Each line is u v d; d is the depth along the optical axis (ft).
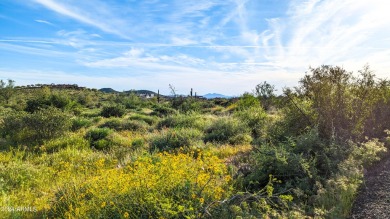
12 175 22.66
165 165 16.07
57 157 29.32
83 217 13.58
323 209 13.50
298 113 26.50
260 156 19.08
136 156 25.21
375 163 19.27
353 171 16.37
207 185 14.88
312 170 17.34
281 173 17.81
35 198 17.78
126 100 114.62
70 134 41.29
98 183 16.08
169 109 79.97
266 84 63.41
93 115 74.28
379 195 14.61
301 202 14.70
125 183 14.48
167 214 12.47
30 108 83.61
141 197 13.64
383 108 25.49
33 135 39.27
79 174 21.79
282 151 18.45
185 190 14.15
